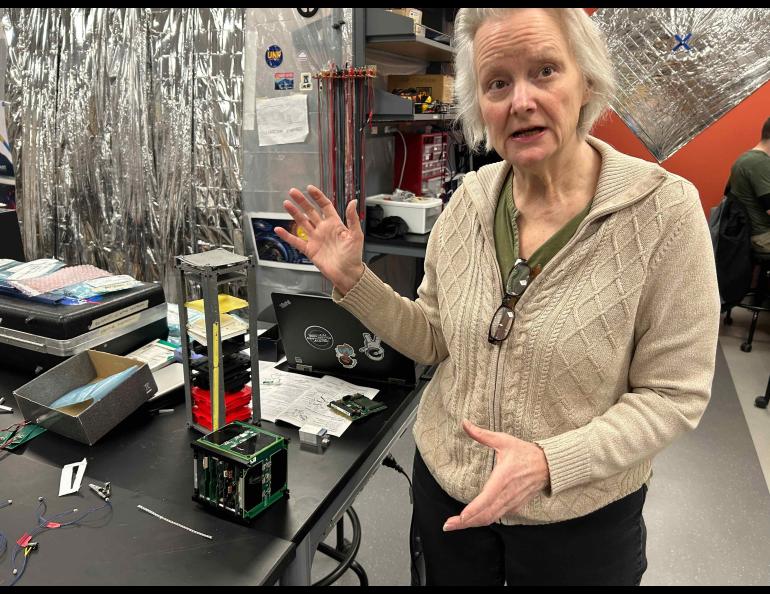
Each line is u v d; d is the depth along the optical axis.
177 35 2.86
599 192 0.86
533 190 0.94
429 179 3.41
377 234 2.83
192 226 3.08
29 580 0.83
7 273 1.64
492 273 0.95
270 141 2.79
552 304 0.88
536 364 0.89
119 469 1.11
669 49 1.71
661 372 0.85
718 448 2.58
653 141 1.83
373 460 1.25
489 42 0.81
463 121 1.01
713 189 4.38
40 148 3.39
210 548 0.90
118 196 3.25
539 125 0.81
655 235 0.82
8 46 3.32
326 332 1.41
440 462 1.05
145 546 0.90
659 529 2.07
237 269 1.13
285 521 0.96
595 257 0.86
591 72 0.83
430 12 3.23
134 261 3.32
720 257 3.41
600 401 0.90
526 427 0.92
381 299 1.11
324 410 1.31
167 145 3.02
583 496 0.93
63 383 1.32
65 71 3.20
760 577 1.85
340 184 2.67
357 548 1.66
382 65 3.05
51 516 0.97
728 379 3.23
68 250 3.50
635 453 0.84
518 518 0.97
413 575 1.33
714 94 1.72
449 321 0.99
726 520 2.12
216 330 1.12
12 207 3.59
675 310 0.82
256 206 2.92
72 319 1.38
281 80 2.69
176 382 1.42
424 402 1.16
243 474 0.93
